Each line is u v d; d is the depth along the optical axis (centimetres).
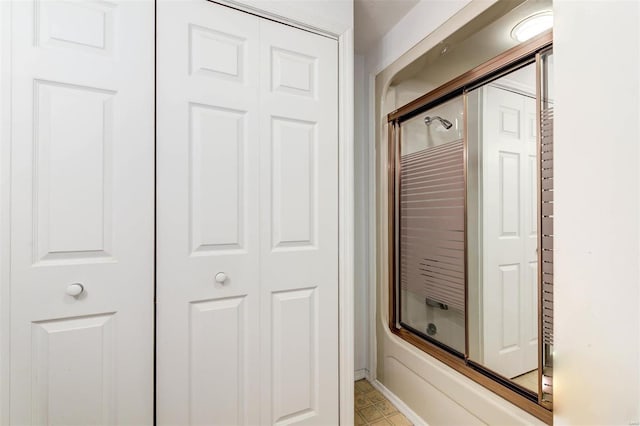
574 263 40
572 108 40
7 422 88
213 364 113
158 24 105
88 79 96
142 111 103
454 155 154
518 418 111
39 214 91
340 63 138
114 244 99
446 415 140
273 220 124
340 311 138
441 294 161
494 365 142
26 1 90
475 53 154
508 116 137
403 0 151
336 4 136
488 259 148
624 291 35
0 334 87
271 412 123
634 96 34
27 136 90
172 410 107
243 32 118
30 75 90
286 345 126
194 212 110
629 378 34
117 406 100
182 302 108
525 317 136
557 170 42
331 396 135
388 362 181
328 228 135
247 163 119
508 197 140
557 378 42
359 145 206
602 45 37
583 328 39
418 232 177
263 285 122
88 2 97
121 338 100
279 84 125
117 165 100
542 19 123
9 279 88
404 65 166
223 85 115
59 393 93
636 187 34
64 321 94
